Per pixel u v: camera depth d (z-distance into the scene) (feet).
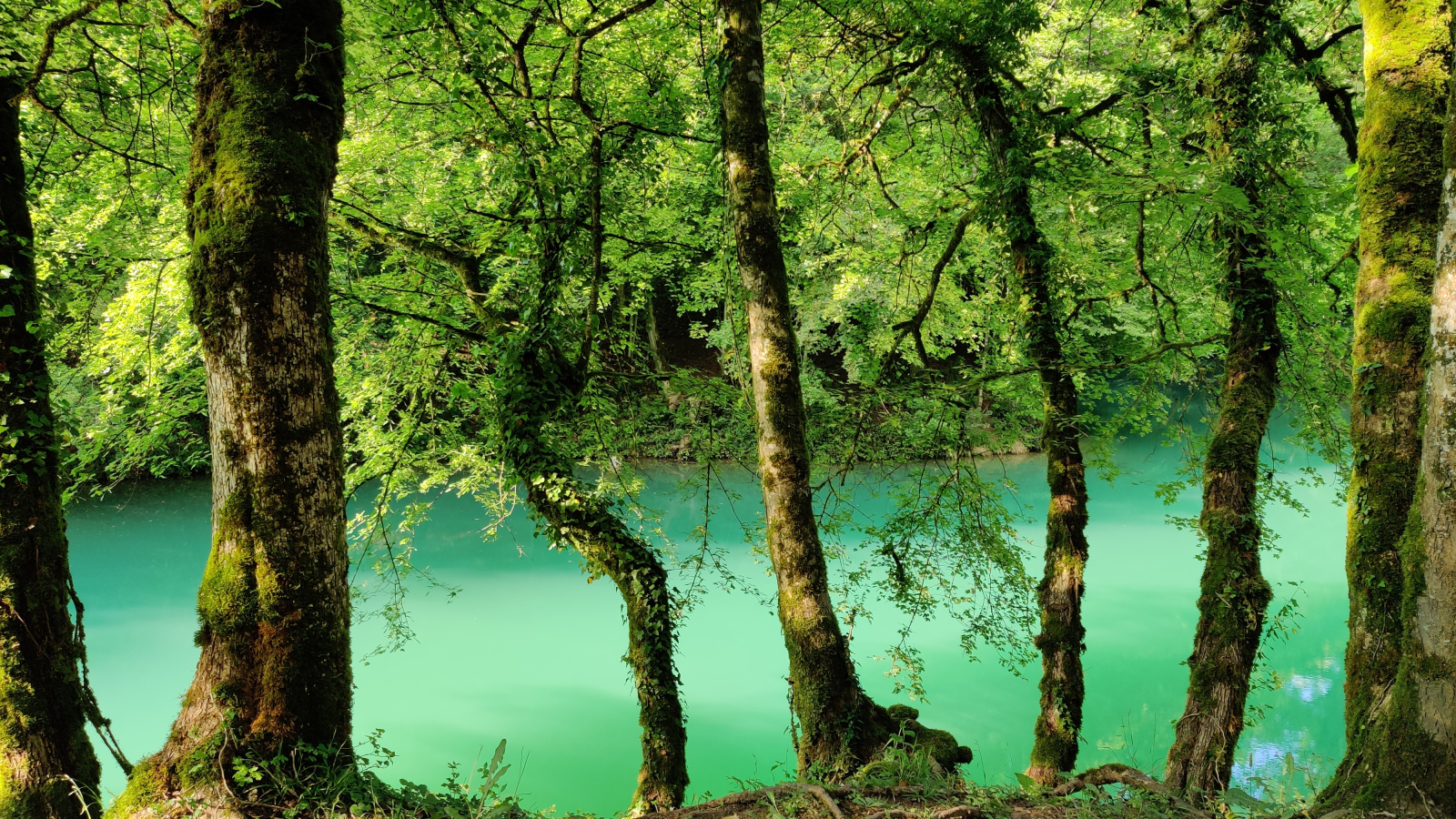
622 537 24.12
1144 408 33.40
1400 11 15.44
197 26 16.52
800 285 38.83
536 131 26.94
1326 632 46.50
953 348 47.26
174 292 29.14
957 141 37.27
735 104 22.18
